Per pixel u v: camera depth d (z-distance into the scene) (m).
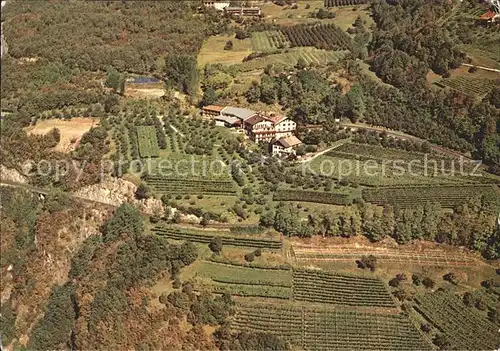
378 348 162.38
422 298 175.00
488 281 180.12
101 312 180.00
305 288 179.00
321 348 162.38
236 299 176.50
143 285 182.00
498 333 164.25
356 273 185.25
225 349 161.62
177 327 169.25
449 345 160.75
